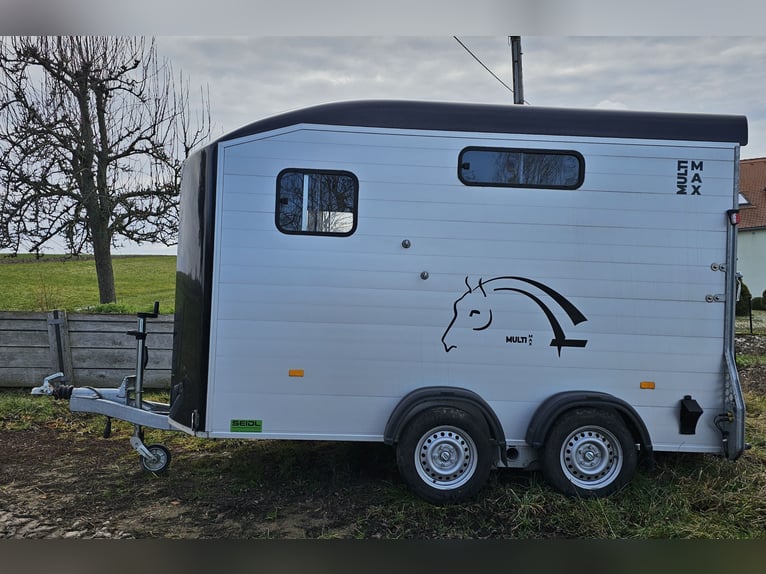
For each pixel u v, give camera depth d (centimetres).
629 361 407
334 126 401
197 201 409
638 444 409
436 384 404
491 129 403
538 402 407
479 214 404
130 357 716
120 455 514
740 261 2412
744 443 398
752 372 919
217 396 397
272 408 400
